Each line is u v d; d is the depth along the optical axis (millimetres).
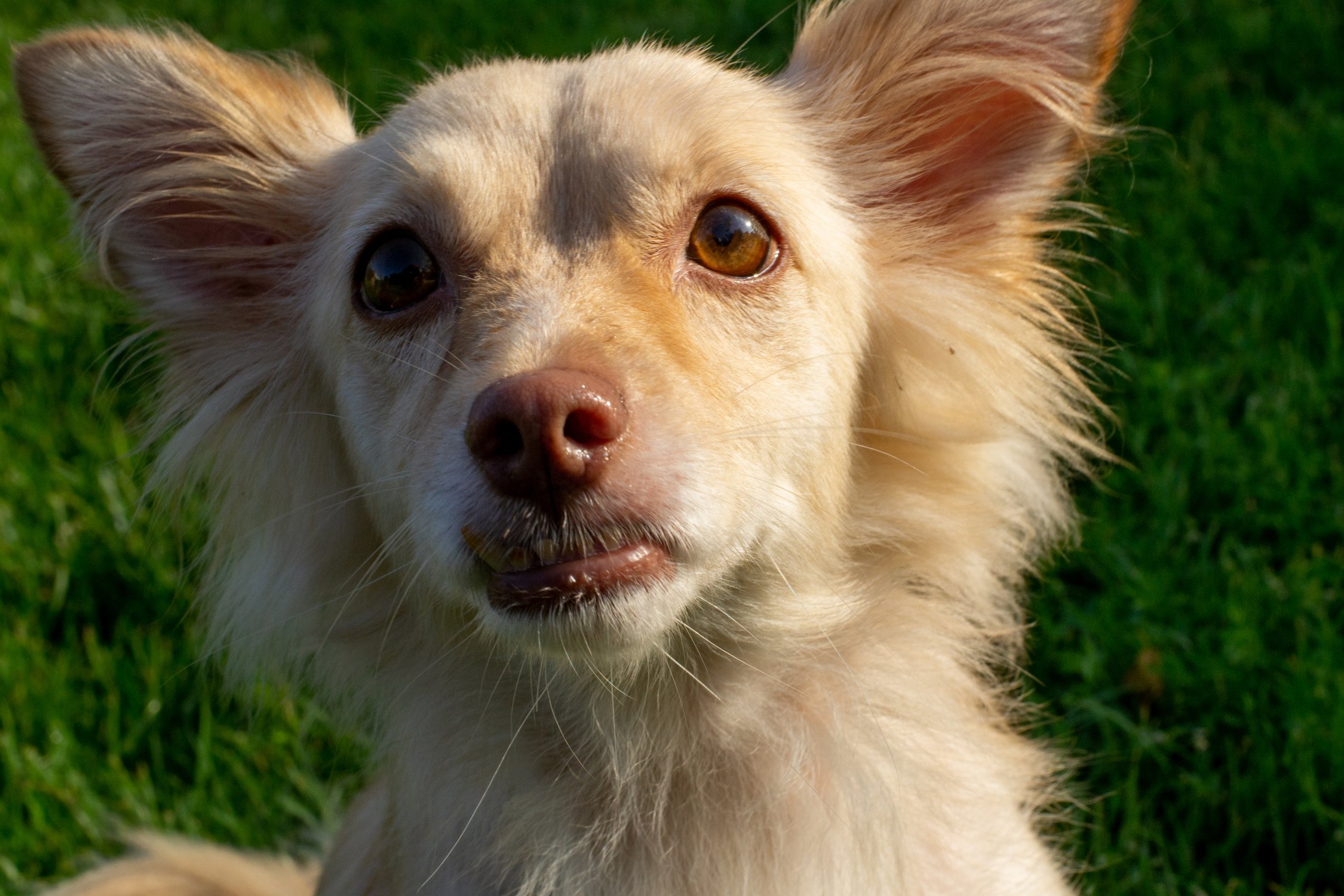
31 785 485
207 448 431
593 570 353
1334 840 441
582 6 895
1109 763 471
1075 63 401
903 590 406
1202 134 692
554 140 379
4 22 920
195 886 451
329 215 420
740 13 841
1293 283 583
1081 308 521
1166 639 489
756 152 386
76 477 556
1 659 507
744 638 384
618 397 351
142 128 420
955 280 415
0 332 636
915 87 420
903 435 406
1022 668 466
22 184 734
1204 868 446
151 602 529
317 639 419
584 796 393
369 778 476
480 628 385
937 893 390
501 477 348
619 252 373
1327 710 459
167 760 505
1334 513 505
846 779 389
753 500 368
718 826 391
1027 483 424
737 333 376
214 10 936
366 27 898
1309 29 752
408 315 382
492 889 393
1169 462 527
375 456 389
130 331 543
